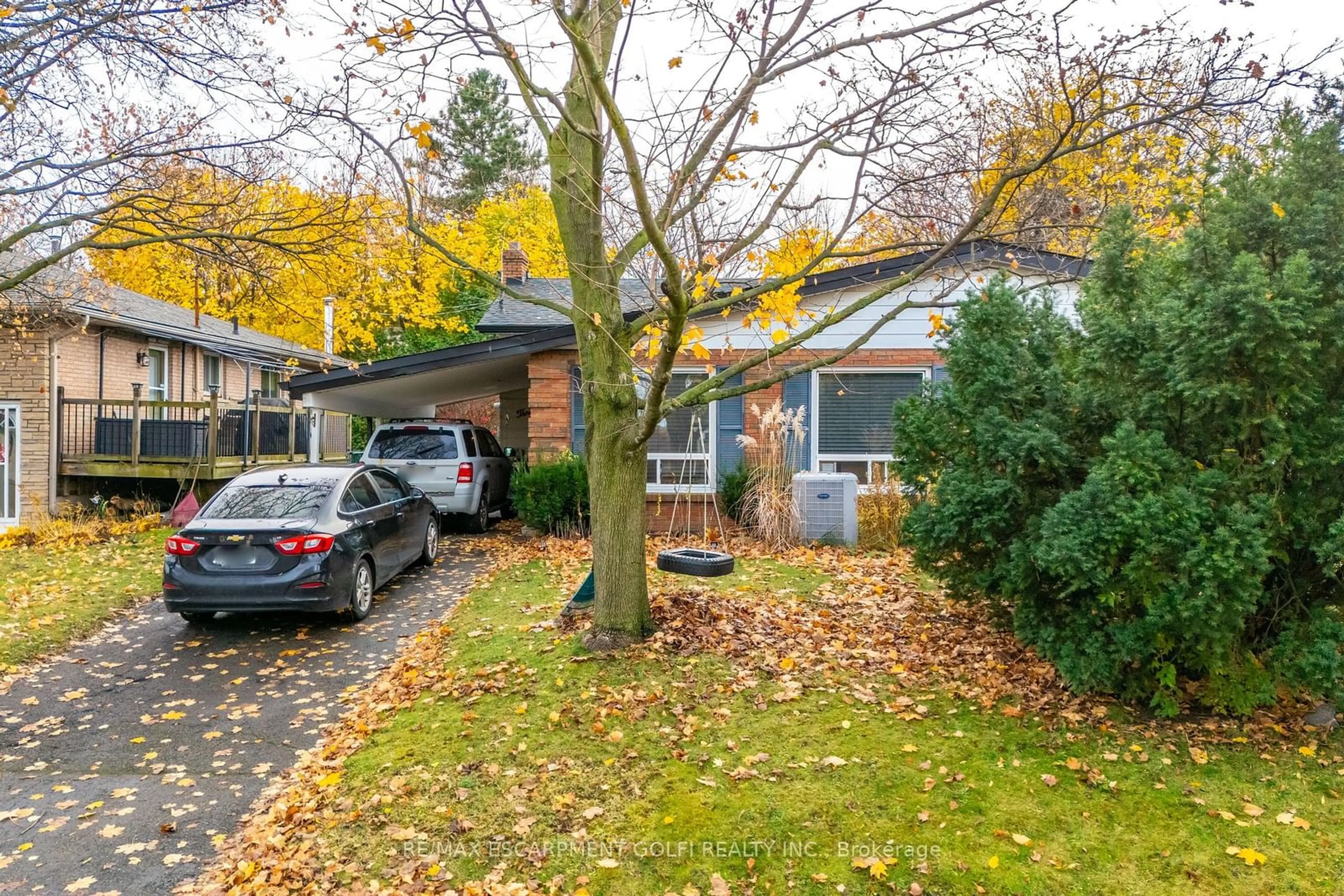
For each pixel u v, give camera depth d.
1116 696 5.50
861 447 12.69
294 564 7.75
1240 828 4.04
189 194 9.73
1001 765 4.71
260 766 5.33
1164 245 5.89
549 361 13.12
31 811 4.75
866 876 3.81
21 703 6.39
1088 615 5.18
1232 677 4.91
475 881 3.90
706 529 10.98
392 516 9.51
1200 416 4.88
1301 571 4.99
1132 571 4.64
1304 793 4.32
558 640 6.76
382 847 4.21
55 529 13.43
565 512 12.57
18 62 7.99
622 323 6.52
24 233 8.70
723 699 5.62
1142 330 5.16
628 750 5.02
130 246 8.98
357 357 31.75
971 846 3.99
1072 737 5.01
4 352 14.95
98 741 5.70
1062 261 10.98
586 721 5.39
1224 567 4.34
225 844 4.41
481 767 4.92
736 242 5.98
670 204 5.31
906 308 6.22
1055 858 3.88
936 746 4.98
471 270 6.47
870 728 5.23
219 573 7.73
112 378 16.77
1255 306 4.39
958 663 6.37
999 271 6.66
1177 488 4.61
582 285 6.41
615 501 6.41
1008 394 5.77
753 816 4.29
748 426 12.87
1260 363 4.54
